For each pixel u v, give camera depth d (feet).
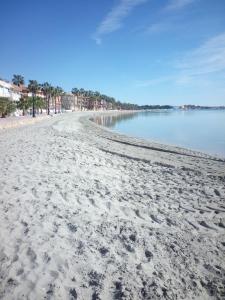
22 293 13.41
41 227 19.85
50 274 14.97
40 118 171.53
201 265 17.31
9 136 73.72
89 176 35.01
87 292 13.97
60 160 42.32
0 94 237.86
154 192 31.40
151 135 124.57
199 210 26.55
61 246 17.74
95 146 71.10
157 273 16.02
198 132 142.20
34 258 16.17
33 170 34.78
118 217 23.13
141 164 50.26
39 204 23.84
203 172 45.50
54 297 13.35
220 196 31.53
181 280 15.69
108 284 14.69
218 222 24.03
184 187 34.65
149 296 14.02
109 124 221.25
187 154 67.51
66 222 21.08
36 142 60.75
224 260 18.10
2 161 39.06
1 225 19.65
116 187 31.78
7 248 16.92
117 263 16.58
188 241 20.16
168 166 50.49
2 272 14.73
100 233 20.03
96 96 623.36
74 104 521.65
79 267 15.87
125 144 82.74
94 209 24.20
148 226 22.02
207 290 15.11
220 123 226.38
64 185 29.66
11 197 24.88
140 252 18.04
